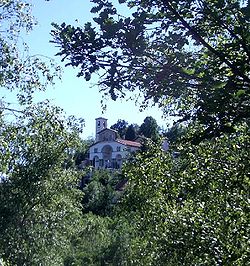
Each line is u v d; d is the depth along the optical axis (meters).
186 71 3.66
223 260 6.97
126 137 94.06
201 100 3.61
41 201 18.16
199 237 7.94
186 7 3.61
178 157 8.52
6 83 12.57
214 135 3.63
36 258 18.19
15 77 12.61
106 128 86.62
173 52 3.70
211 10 3.58
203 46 3.90
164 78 3.69
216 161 7.43
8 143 13.46
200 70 3.63
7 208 17.39
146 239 12.43
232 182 5.63
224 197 7.25
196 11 3.66
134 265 14.30
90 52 3.61
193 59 3.75
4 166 13.91
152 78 3.68
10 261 17.16
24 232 17.83
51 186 18.41
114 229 31.12
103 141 84.06
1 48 12.38
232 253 6.85
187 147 7.76
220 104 3.50
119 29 3.49
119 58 3.63
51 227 18.67
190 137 3.83
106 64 3.64
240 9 3.37
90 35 3.55
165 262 10.69
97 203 45.28
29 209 17.78
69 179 19.02
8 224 17.41
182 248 8.90
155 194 10.76
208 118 3.59
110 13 3.57
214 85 3.53
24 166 17.39
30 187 17.58
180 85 3.69
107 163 82.56
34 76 12.86
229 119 3.59
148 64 3.70
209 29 3.79
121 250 27.67
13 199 17.44
